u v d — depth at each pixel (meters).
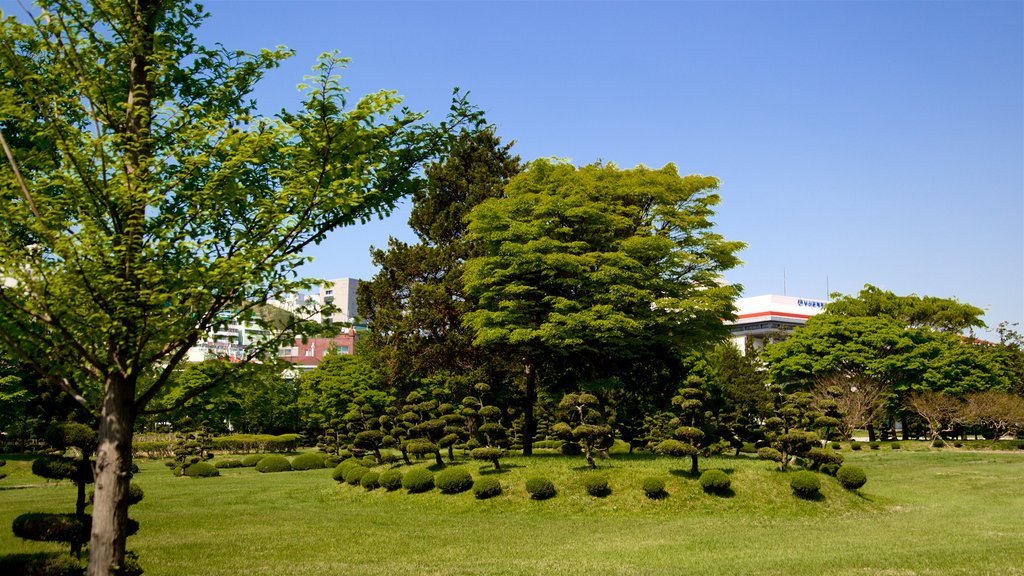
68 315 5.21
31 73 5.80
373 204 6.77
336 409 48.03
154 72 6.02
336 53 5.77
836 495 18.78
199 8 6.93
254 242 5.89
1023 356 62.25
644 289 25.02
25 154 5.98
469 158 35.16
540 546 13.11
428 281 32.97
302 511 18.62
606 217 25.06
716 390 45.75
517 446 35.38
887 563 10.48
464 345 31.42
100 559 5.45
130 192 5.30
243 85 6.95
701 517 16.70
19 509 18.41
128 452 5.71
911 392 51.12
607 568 10.77
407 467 23.64
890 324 50.62
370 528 15.41
